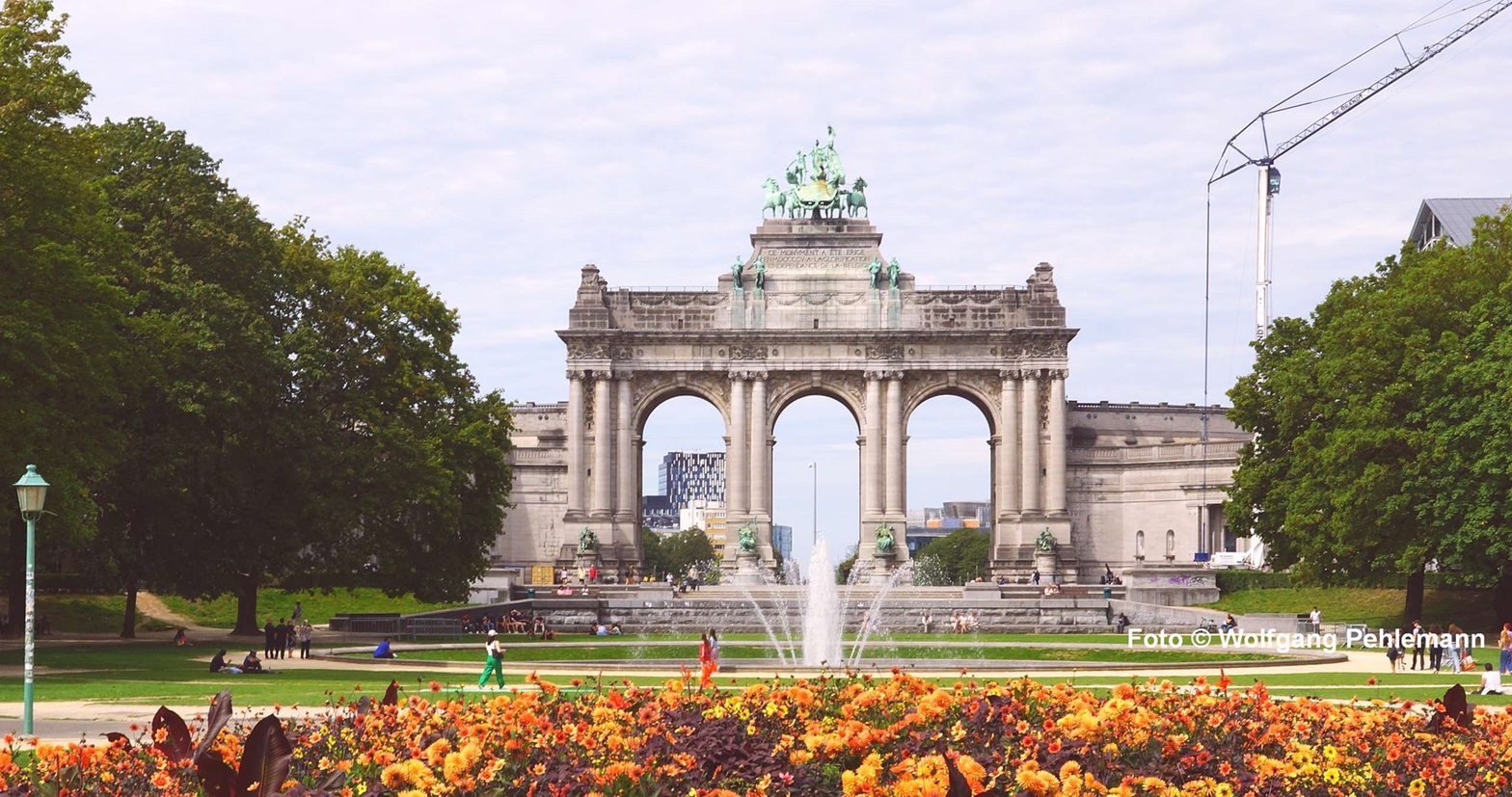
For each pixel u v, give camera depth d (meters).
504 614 110.44
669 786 21.83
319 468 93.56
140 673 64.50
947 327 151.12
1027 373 150.50
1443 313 96.94
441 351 109.19
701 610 117.62
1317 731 27.52
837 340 150.88
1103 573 161.50
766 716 26.66
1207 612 108.56
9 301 62.47
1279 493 104.88
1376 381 96.94
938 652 81.25
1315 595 119.19
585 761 22.67
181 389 82.94
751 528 148.25
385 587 108.12
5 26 68.25
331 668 69.06
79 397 68.19
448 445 107.12
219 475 87.50
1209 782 22.67
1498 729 27.27
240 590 112.25
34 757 24.11
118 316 69.94
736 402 150.62
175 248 88.38
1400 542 94.19
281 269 99.44
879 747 23.88
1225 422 181.25
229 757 21.78
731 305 151.88
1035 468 149.75
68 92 69.62
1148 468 163.88
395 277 107.75
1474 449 89.81
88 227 68.50
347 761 23.62
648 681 58.53
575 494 150.38
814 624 89.62
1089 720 24.06
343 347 103.44
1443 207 182.00
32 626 40.12
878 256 153.12
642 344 151.75
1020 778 19.39
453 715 26.45
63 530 67.81
